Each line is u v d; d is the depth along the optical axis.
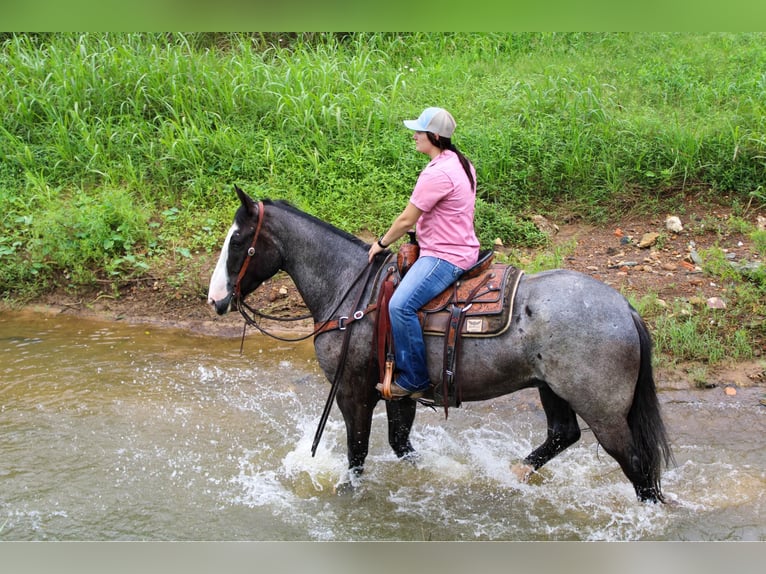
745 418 5.49
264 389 6.18
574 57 10.76
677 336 6.25
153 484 4.90
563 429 4.65
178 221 8.30
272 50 11.10
